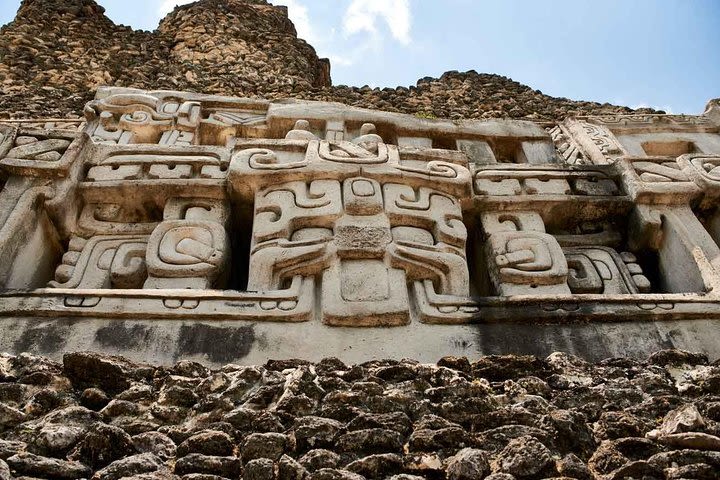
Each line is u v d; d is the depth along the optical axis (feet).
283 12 55.26
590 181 18.16
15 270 14.46
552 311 13.73
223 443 8.89
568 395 10.43
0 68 38.19
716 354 13.33
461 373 10.81
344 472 8.25
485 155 23.36
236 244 16.93
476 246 17.03
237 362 12.48
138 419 9.61
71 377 10.34
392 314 13.41
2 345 12.49
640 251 17.26
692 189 17.37
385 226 15.28
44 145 16.74
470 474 8.29
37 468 8.05
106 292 13.38
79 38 43.88
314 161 16.55
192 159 17.29
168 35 47.44
